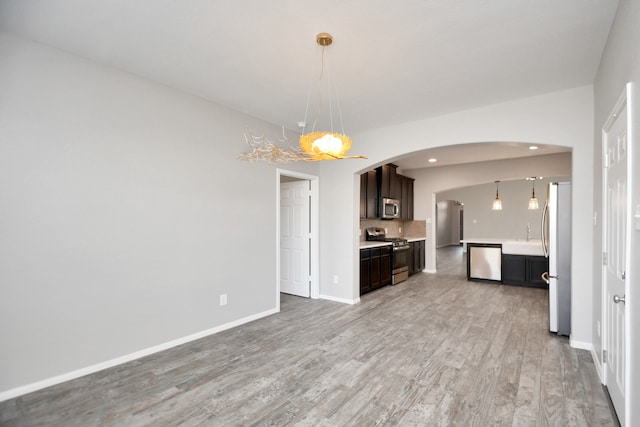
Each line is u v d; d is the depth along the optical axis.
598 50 2.42
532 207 6.43
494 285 5.98
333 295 4.86
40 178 2.33
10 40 2.22
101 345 2.62
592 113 3.01
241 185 3.79
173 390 2.31
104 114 2.66
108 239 2.67
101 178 2.64
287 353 2.94
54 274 2.39
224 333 3.47
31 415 2.01
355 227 4.75
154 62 2.64
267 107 3.65
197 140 3.34
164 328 3.04
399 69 2.73
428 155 6.18
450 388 2.33
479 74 2.82
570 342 3.11
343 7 1.94
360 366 2.68
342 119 4.04
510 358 2.83
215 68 2.74
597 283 2.71
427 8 1.94
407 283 6.20
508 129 3.43
